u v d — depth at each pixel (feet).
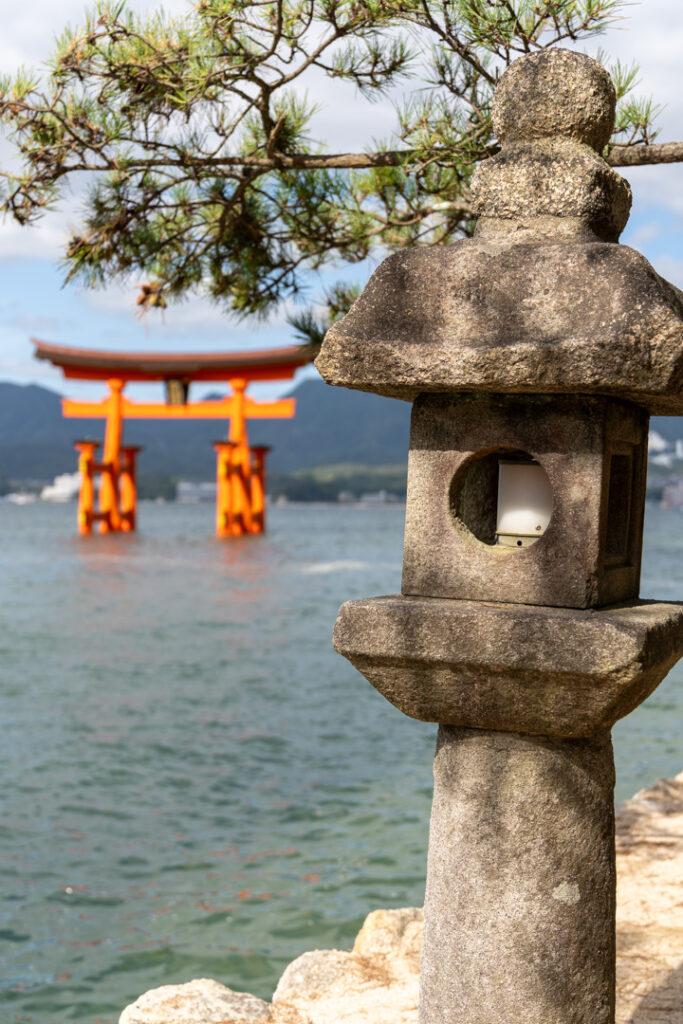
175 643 67.77
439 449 8.78
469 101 14.56
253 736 40.37
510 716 8.48
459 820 8.82
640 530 9.53
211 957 19.53
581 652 7.91
